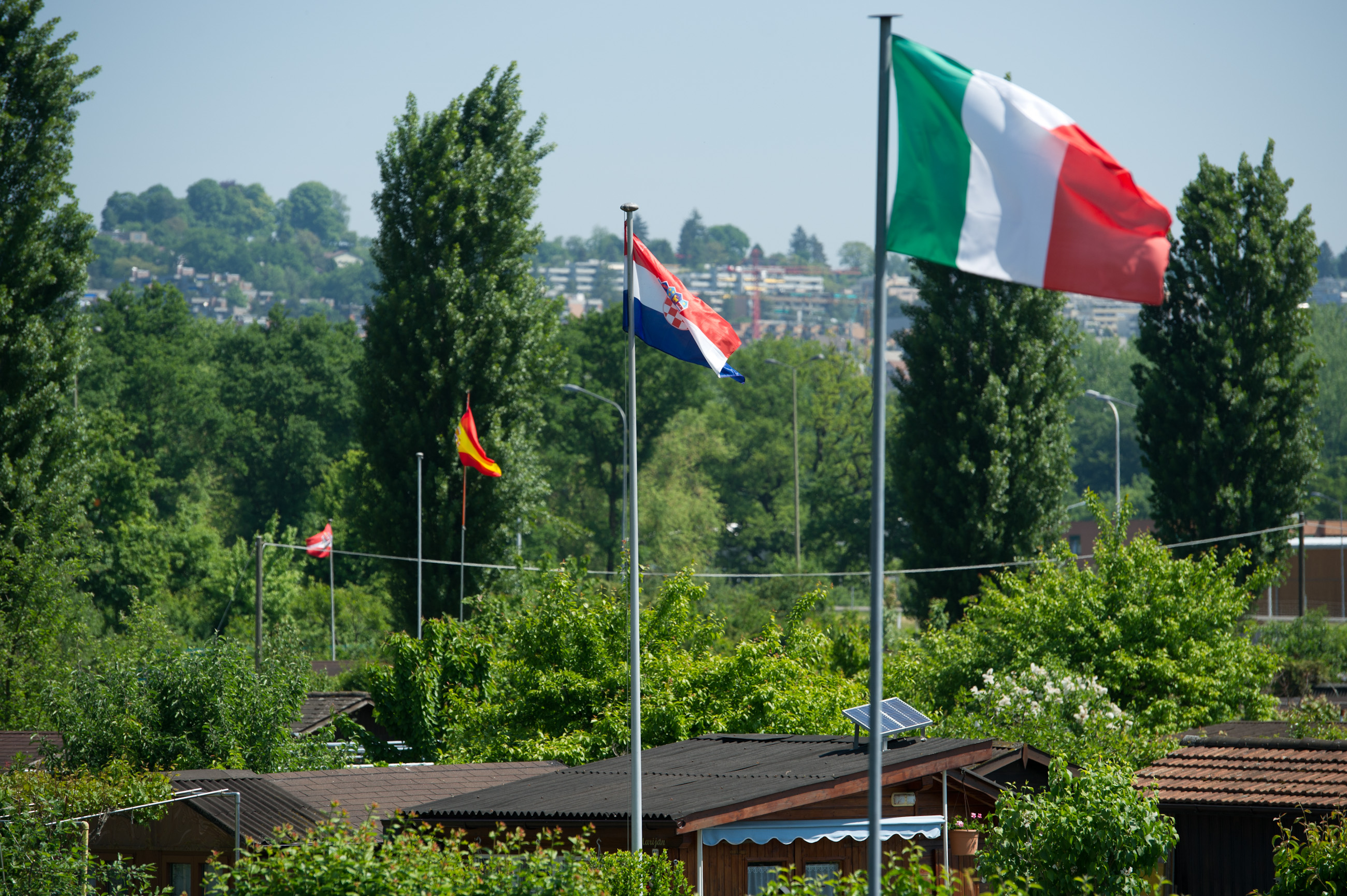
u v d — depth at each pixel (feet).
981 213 115.65
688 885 162.50
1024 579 388.16
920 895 126.21
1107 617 347.97
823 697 297.33
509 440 536.83
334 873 129.49
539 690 296.51
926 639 383.45
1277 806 205.57
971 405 547.90
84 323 471.21
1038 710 288.71
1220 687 333.62
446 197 536.01
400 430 526.98
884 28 117.29
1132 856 152.35
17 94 455.22
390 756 346.33
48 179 453.17
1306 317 557.74
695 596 312.50
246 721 286.66
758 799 179.42
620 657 303.89
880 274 117.19
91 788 183.62
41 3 458.09
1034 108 116.57
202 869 192.54
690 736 283.18
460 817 190.29
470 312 532.73
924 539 551.18
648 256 206.08
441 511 524.93
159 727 278.26
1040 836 154.10
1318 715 320.09
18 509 429.79
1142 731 305.12
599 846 184.85
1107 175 115.14
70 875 170.91
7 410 435.53
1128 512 372.79
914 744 206.39
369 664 359.05
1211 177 568.41
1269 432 551.59
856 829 188.24
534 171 551.18
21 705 373.40
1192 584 351.46
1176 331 574.15
